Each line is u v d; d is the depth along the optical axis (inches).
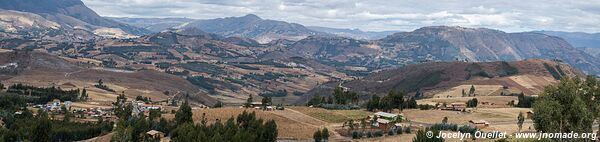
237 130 6087.6
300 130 7864.2
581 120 4658.0
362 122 7687.0
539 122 4803.2
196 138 5851.4
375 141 6860.2
